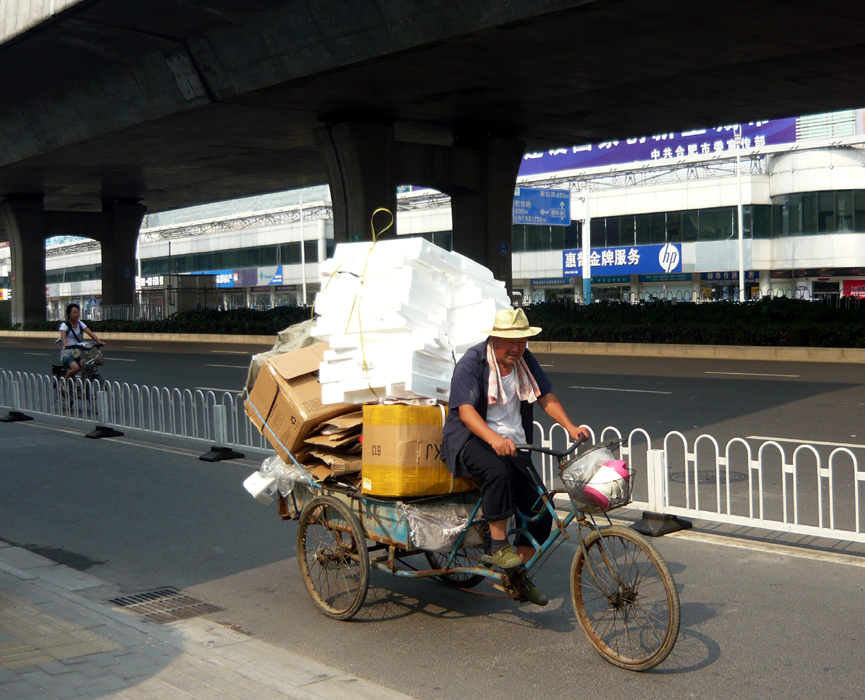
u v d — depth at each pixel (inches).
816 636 181.2
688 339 939.3
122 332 1722.4
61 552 263.3
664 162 1932.8
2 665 169.6
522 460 183.0
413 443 183.6
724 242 1903.3
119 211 1806.1
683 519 268.7
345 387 198.2
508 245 1165.1
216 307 1791.3
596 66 783.7
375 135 997.8
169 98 927.7
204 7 725.3
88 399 559.5
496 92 887.7
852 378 658.2
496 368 182.5
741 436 414.6
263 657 178.4
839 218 1763.0
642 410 509.7
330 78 807.1
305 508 211.0
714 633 184.7
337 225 1031.6
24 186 1572.3
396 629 195.0
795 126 1856.5
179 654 178.7
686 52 743.7
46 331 1689.2
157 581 233.9
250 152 1234.0
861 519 268.4
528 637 187.8
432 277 199.9
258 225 2844.5
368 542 262.5
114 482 358.3
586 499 169.3
